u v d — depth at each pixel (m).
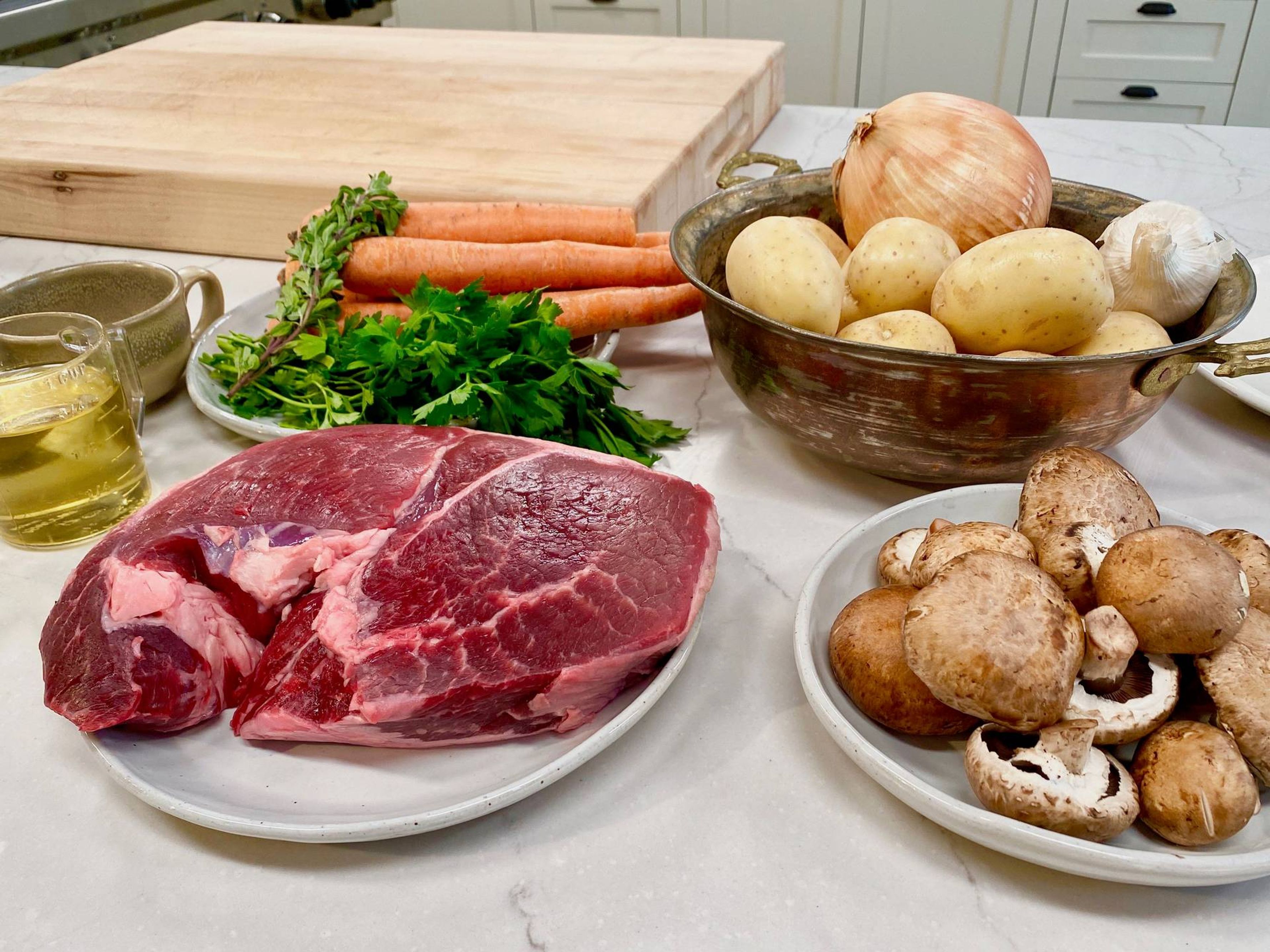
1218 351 0.75
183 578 0.72
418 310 0.98
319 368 1.01
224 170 1.40
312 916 0.60
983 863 0.62
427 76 1.81
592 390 0.98
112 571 0.71
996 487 0.82
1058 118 1.89
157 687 0.67
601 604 0.69
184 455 1.03
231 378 1.05
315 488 0.75
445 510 0.73
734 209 1.04
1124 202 0.98
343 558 0.71
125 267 1.08
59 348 0.90
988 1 2.67
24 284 1.03
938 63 2.81
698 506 0.77
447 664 0.65
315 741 0.68
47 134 1.55
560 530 0.73
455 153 1.46
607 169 1.39
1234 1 2.50
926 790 0.58
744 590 0.84
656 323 1.16
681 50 1.94
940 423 0.80
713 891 0.61
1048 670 0.57
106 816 0.67
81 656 0.68
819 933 0.59
